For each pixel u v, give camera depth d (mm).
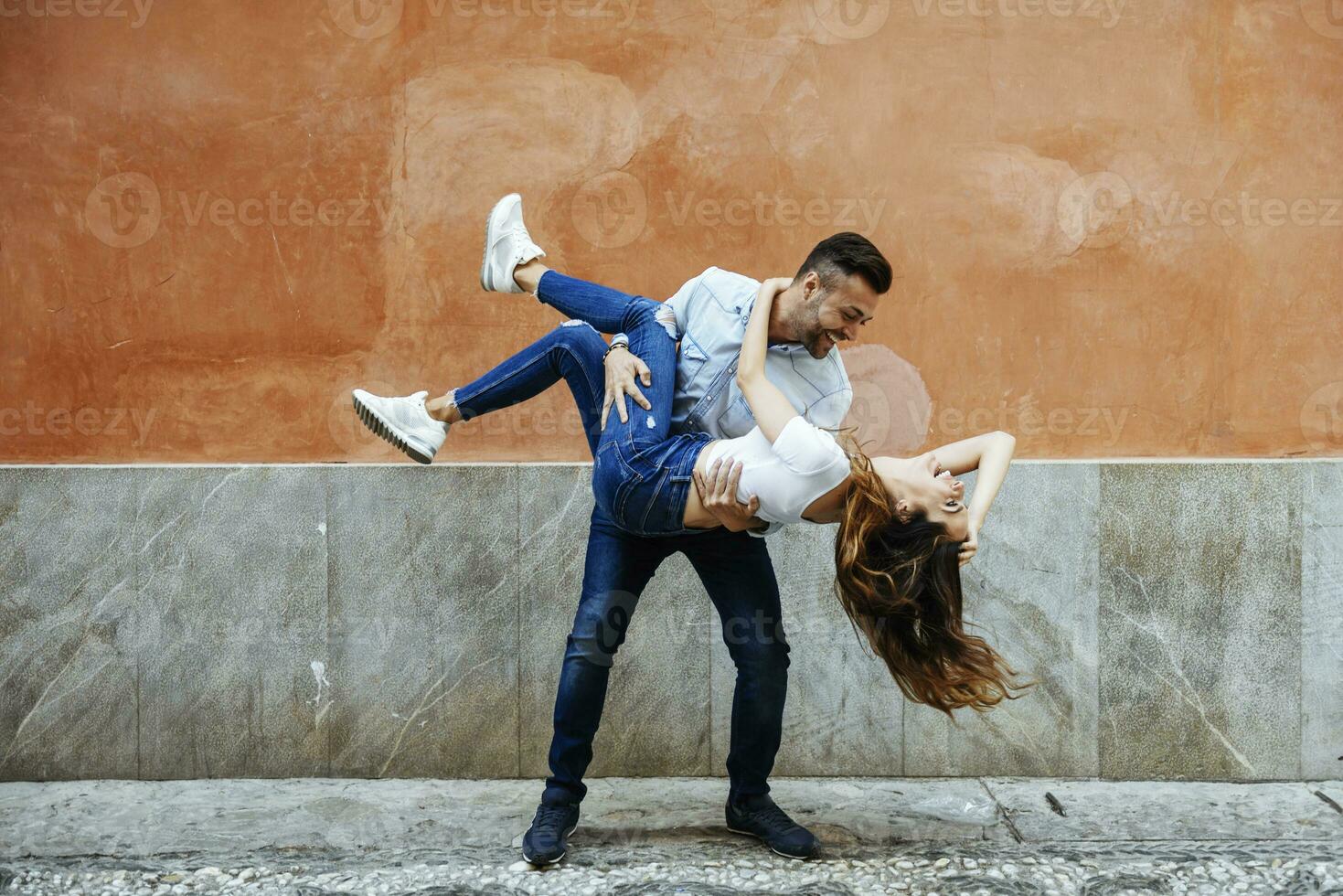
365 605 3043
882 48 3121
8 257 3105
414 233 3131
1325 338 3139
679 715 3078
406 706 3064
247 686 3055
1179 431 3145
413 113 3119
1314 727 3041
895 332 3146
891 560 2279
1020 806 2865
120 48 3090
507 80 3119
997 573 3039
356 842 2652
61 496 3016
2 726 3041
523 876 2457
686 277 3139
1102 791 2979
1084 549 3025
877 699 3082
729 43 3119
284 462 3143
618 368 2404
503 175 3127
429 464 2852
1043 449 3150
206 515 3025
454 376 3150
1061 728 3059
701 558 2578
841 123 3125
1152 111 3121
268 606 3041
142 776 3064
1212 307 3135
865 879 2434
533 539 3037
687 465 2285
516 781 3074
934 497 2264
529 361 2576
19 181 3098
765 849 2600
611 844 2639
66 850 2600
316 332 3135
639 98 3123
